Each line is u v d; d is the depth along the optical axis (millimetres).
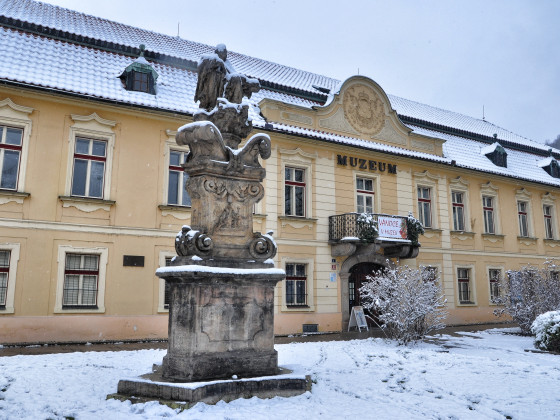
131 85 15641
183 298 6184
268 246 6875
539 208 25844
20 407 5762
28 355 10352
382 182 20016
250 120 7383
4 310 12555
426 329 13570
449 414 5797
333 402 6113
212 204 6660
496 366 9383
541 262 25094
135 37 19547
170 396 5613
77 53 16031
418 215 20984
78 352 11055
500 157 24797
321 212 18234
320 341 14195
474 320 21781
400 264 19875
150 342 13836
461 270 22156
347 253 17531
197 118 7176
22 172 13391
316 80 23391
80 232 13875
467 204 22703
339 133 19297
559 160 29625
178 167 15891
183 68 18484
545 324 12203
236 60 21734
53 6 19219
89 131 14461
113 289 14062
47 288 13188
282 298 16766
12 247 12930
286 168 17969
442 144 23141
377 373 8516
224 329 6199
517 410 6047
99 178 14617
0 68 13477
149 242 14820
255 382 5996
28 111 13641
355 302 18781
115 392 6406
